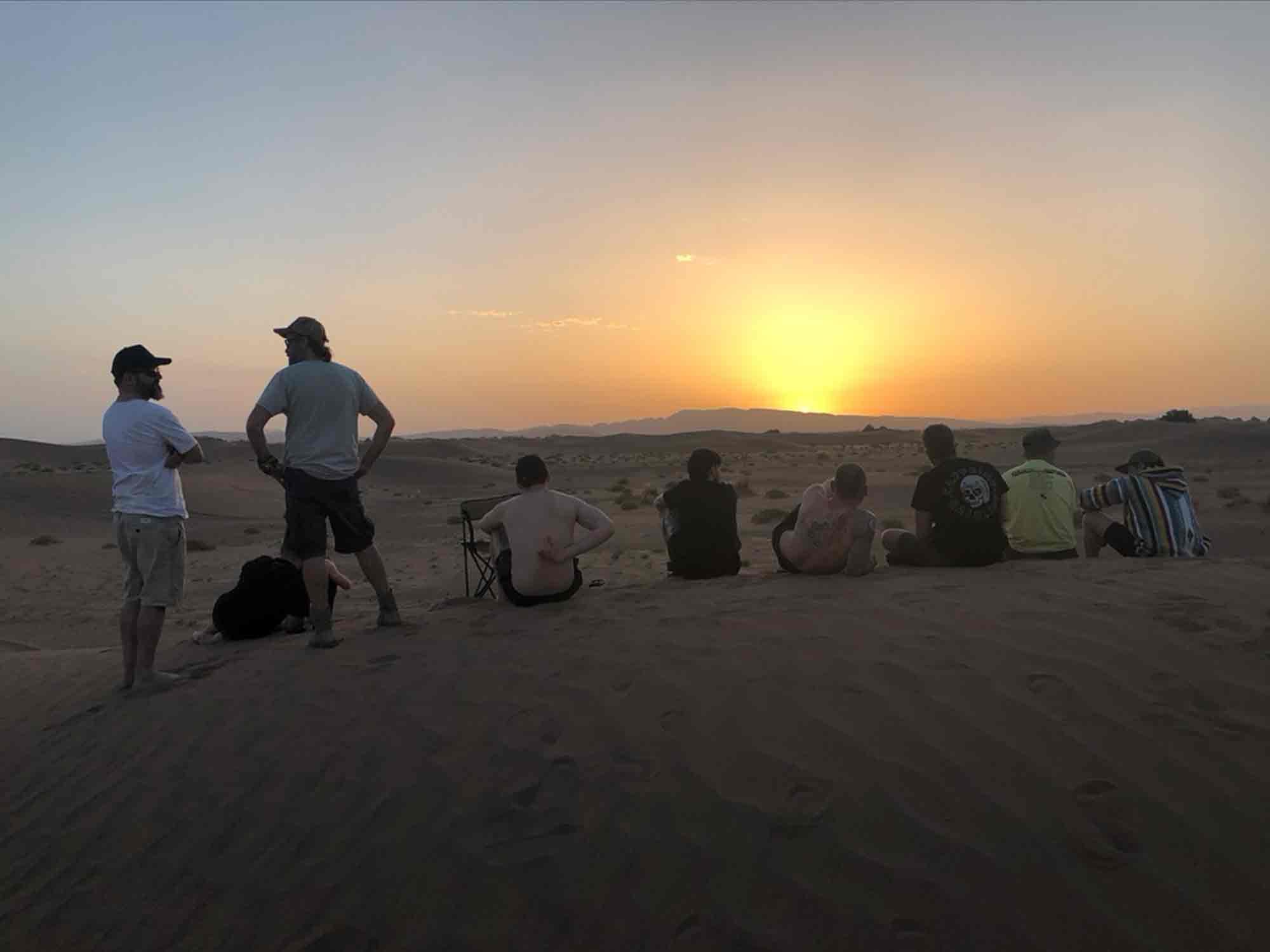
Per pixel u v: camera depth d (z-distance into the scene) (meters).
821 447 118.75
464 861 3.88
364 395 6.78
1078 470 57.22
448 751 4.64
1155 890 3.19
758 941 3.26
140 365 6.44
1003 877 3.34
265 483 61.72
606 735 4.54
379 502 51.25
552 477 69.00
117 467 6.32
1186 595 5.59
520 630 6.30
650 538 28.11
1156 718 4.08
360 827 4.22
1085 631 5.06
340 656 6.20
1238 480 45.09
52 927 3.97
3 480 50.06
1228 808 3.49
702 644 5.50
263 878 4.04
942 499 7.52
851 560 7.25
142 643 6.24
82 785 5.01
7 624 17.08
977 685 4.53
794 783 3.96
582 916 3.50
